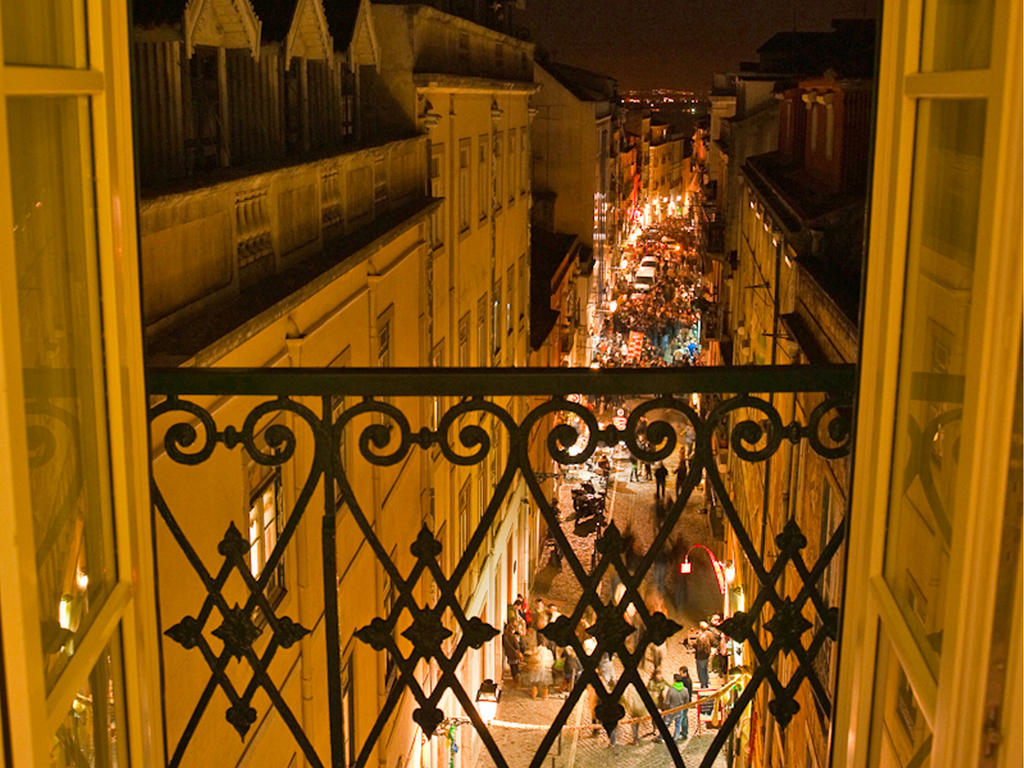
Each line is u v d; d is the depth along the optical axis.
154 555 2.70
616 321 57.88
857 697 2.65
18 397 1.71
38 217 2.01
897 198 2.42
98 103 2.32
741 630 3.01
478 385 2.82
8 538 1.68
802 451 11.77
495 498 2.92
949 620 1.85
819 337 11.04
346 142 14.73
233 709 3.09
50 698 1.93
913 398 2.36
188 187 7.54
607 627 3.02
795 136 20.56
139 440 2.59
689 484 2.88
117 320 2.42
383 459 2.87
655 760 16.80
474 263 21.88
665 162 108.62
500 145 25.11
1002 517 1.67
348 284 12.05
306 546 9.88
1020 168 1.62
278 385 2.86
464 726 17.61
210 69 9.38
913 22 2.34
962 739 1.78
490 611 22.22
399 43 16.45
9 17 1.84
